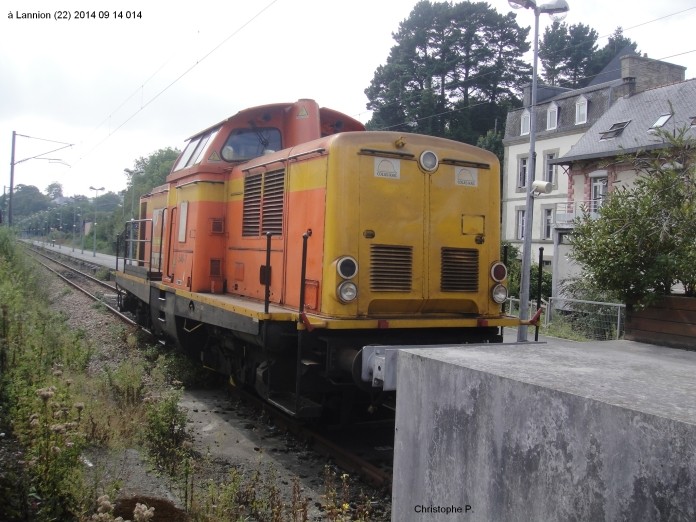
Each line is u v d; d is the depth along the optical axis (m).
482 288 6.61
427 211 6.32
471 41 40.44
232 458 5.95
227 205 8.36
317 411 5.70
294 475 5.58
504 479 3.13
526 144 34.09
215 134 8.44
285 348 6.07
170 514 4.36
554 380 3.18
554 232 24.41
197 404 7.89
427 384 3.83
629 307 7.39
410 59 40.06
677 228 7.05
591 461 2.67
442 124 38.78
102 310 15.38
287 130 8.52
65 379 6.46
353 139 6.04
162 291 9.85
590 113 31.25
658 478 2.39
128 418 6.24
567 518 2.76
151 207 11.45
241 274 7.81
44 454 4.35
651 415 2.43
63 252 53.03
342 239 5.92
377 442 6.39
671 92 25.12
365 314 6.00
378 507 4.89
